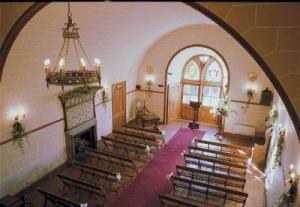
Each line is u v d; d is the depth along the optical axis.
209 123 13.95
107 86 11.04
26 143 7.49
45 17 5.48
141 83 13.74
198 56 13.34
